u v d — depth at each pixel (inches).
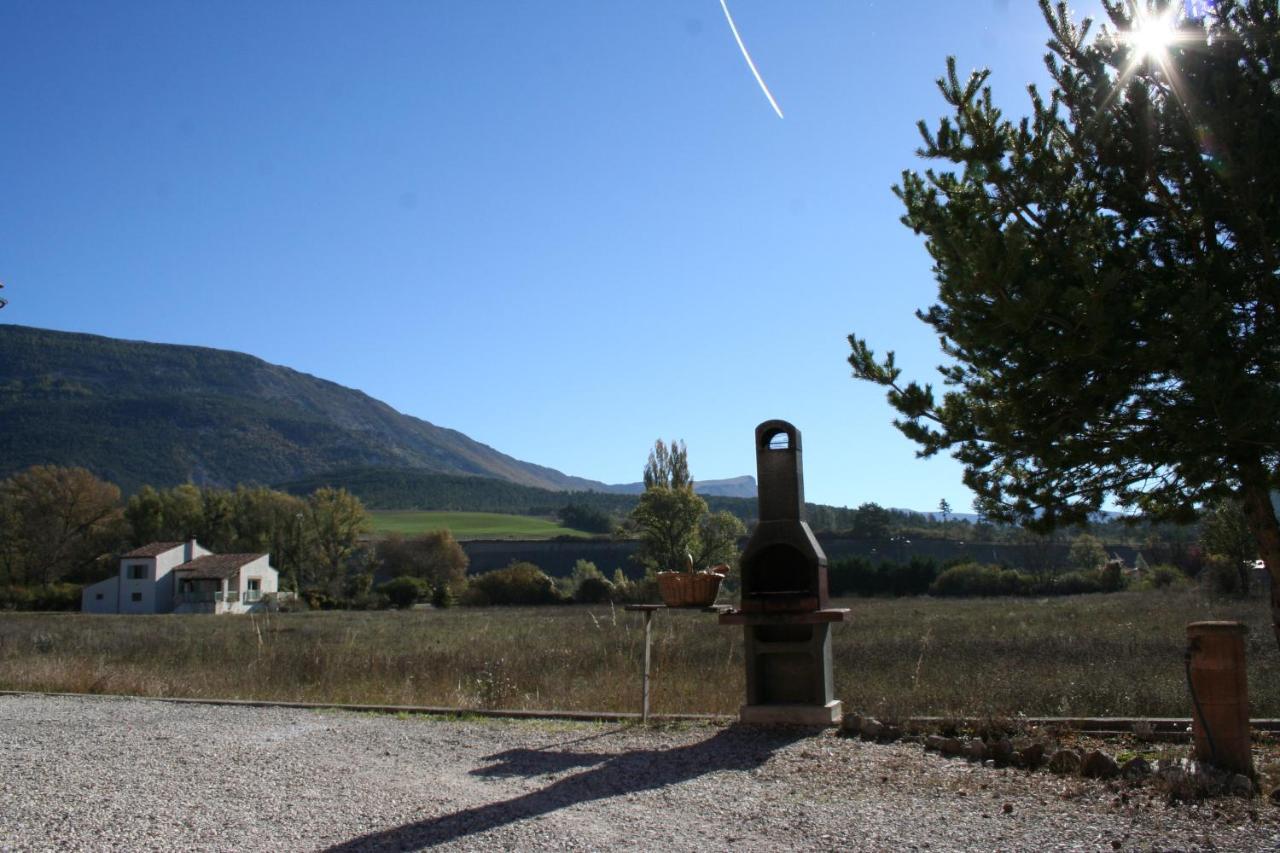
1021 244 256.4
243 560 3152.1
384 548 3668.8
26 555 3321.9
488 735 362.3
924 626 1085.8
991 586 2436.0
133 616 2361.0
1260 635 732.7
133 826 232.7
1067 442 272.4
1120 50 272.2
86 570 3489.2
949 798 246.1
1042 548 2650.1
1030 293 254.7
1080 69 282.0
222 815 242.5
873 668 583.2
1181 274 273.4
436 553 3565.5
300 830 228.1
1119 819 221.0
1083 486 295.9
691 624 1147.3
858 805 242.2
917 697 428.8
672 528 2620.6
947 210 294.4
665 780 276.5
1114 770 261.9
